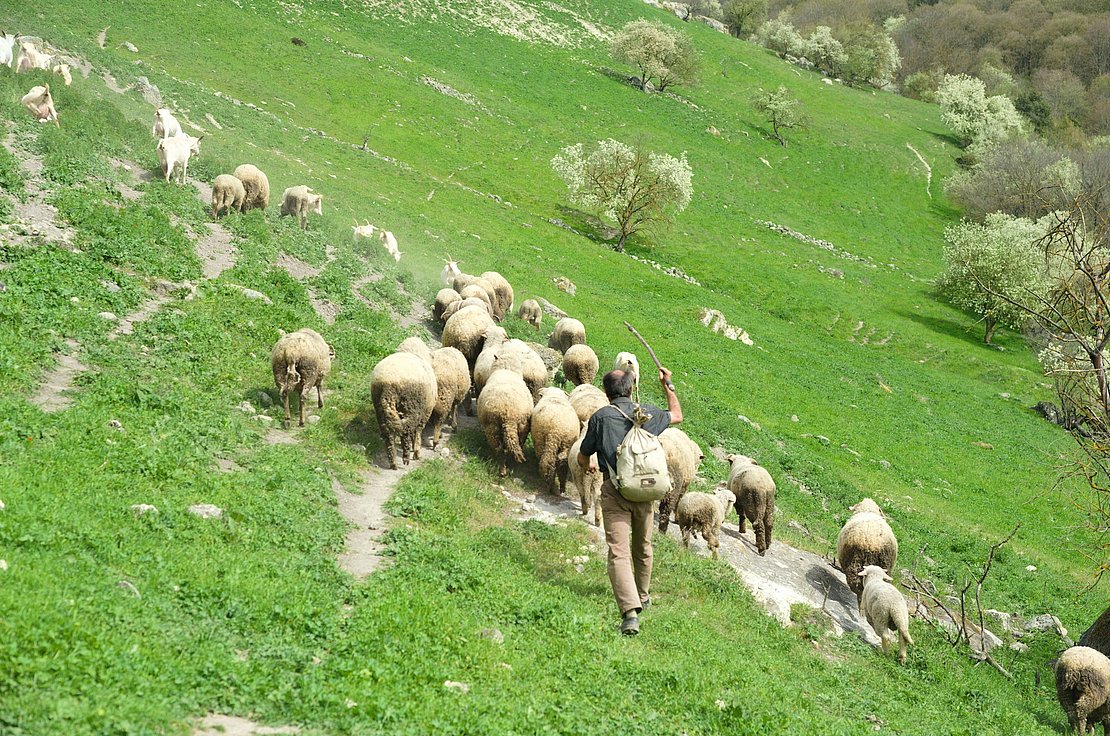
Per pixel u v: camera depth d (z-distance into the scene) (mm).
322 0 74688
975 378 48250
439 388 14758
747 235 64500
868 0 150875
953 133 97250
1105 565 18328
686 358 35156
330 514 10531
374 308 21172
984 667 13906
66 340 13031
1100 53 124812
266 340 15969
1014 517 28594
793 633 11922
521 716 6668
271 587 7777
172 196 20812
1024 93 110375
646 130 75375
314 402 14703
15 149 19531
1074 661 12164
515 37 84625
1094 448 15047
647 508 9625
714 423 26344
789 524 18578
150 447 10336
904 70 128375
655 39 83375
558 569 10969
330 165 41781
